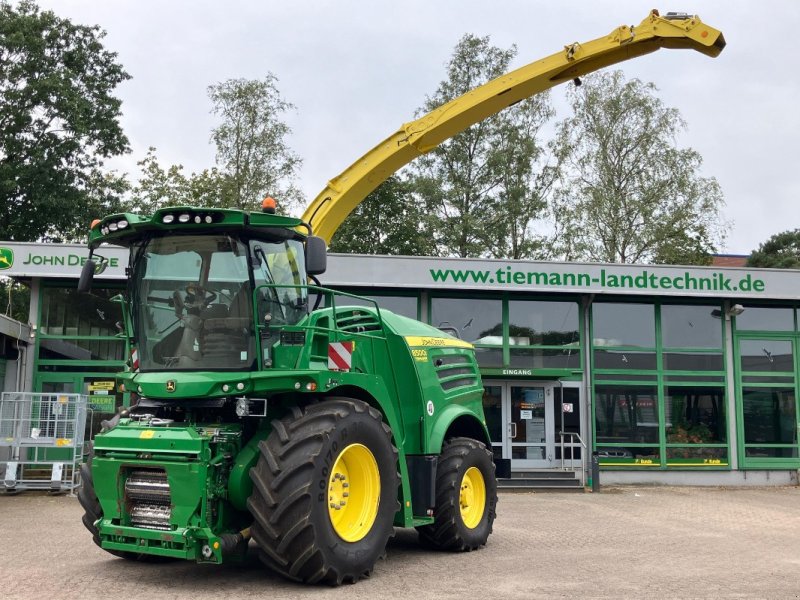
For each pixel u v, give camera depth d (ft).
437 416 29.50
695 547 31.91
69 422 49.80
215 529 21.49
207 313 23.44
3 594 20.95
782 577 25.31
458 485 29.58
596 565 27.07
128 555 25.95
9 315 66.95
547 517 42.50
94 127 111.34
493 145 122.31
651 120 122.42
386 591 21.85
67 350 57.98
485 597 21.38
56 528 34.81
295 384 22.61
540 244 125.18
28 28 109.19
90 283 24.72
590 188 120.78
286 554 21.20
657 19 37.93
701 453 64.64
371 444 23.67
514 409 63.62
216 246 23.40
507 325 64.13
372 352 27.66
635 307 65.72
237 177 114.01
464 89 122.83
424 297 63.16
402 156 41.19
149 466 21.89
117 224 23.80
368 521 23.53
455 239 119.14
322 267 23.91
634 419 64.54
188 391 22.61
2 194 102.47
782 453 65.57
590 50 38.86
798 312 67.36
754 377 66.28
